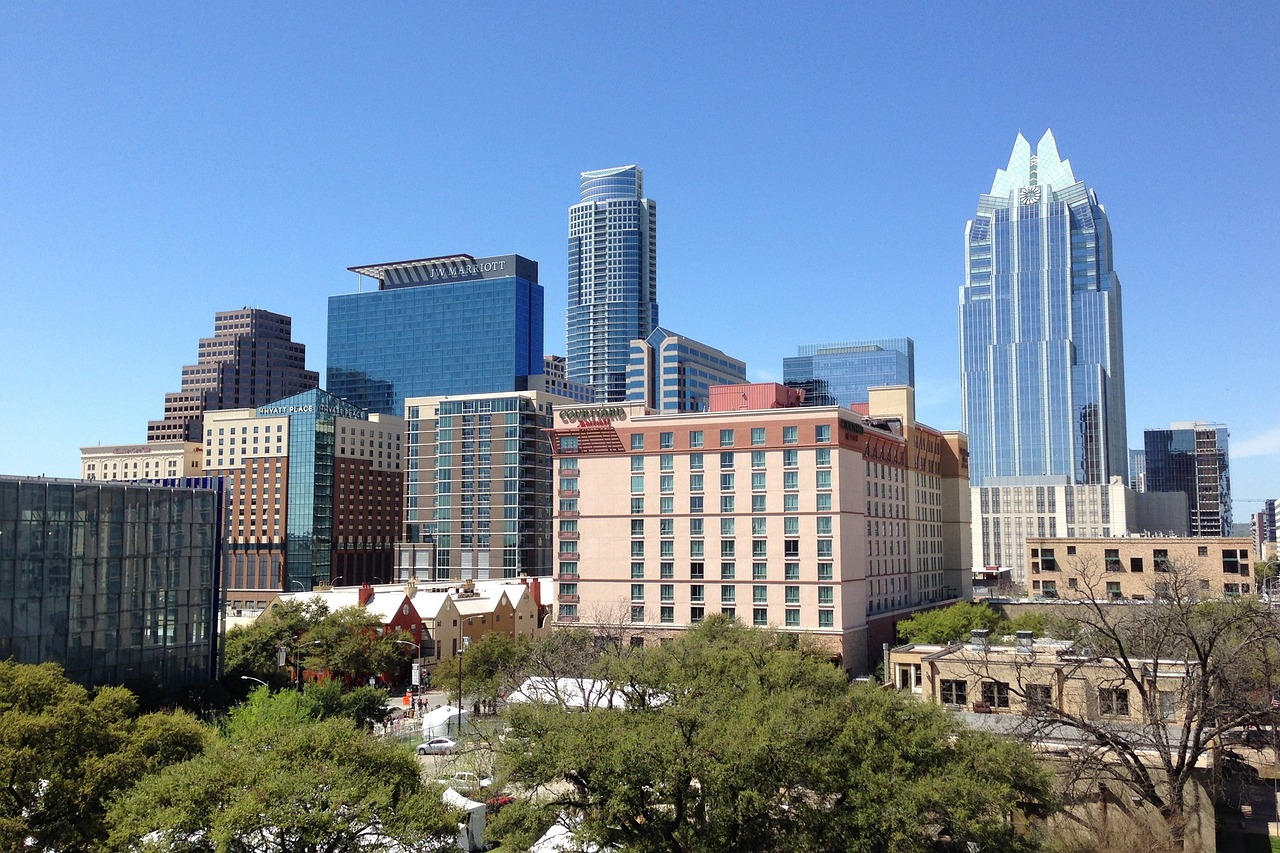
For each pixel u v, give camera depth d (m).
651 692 66.25
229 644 122.44
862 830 46.28
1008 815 51.41
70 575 98.62
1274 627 54.62
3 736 51.41
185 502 112.38
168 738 56.78
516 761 50.56
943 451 197.25
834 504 133.75
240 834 40.41
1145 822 53.31
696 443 142.12
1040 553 180.38
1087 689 67.31
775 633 116.56
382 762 46.94
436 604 151.62
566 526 148.75
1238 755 64.00
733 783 46.81
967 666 72.25
